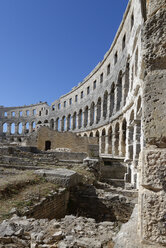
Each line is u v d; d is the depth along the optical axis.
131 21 25.44
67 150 29.23
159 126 2.75
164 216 2.57
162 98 2.79
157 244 2.57
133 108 19.81
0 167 16.05
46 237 4.59
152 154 2.71
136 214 4.41
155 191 2.68
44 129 33.62
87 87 50.47
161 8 2.98
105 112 39.12
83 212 9.08
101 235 4.80
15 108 83.62
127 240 3.16
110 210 8.99
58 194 8.27
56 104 68.69
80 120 54.84
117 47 32.41
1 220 5.41
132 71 22.89
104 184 13.59
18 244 4.47
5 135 83.94
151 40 3.00
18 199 6.95
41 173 9.96
